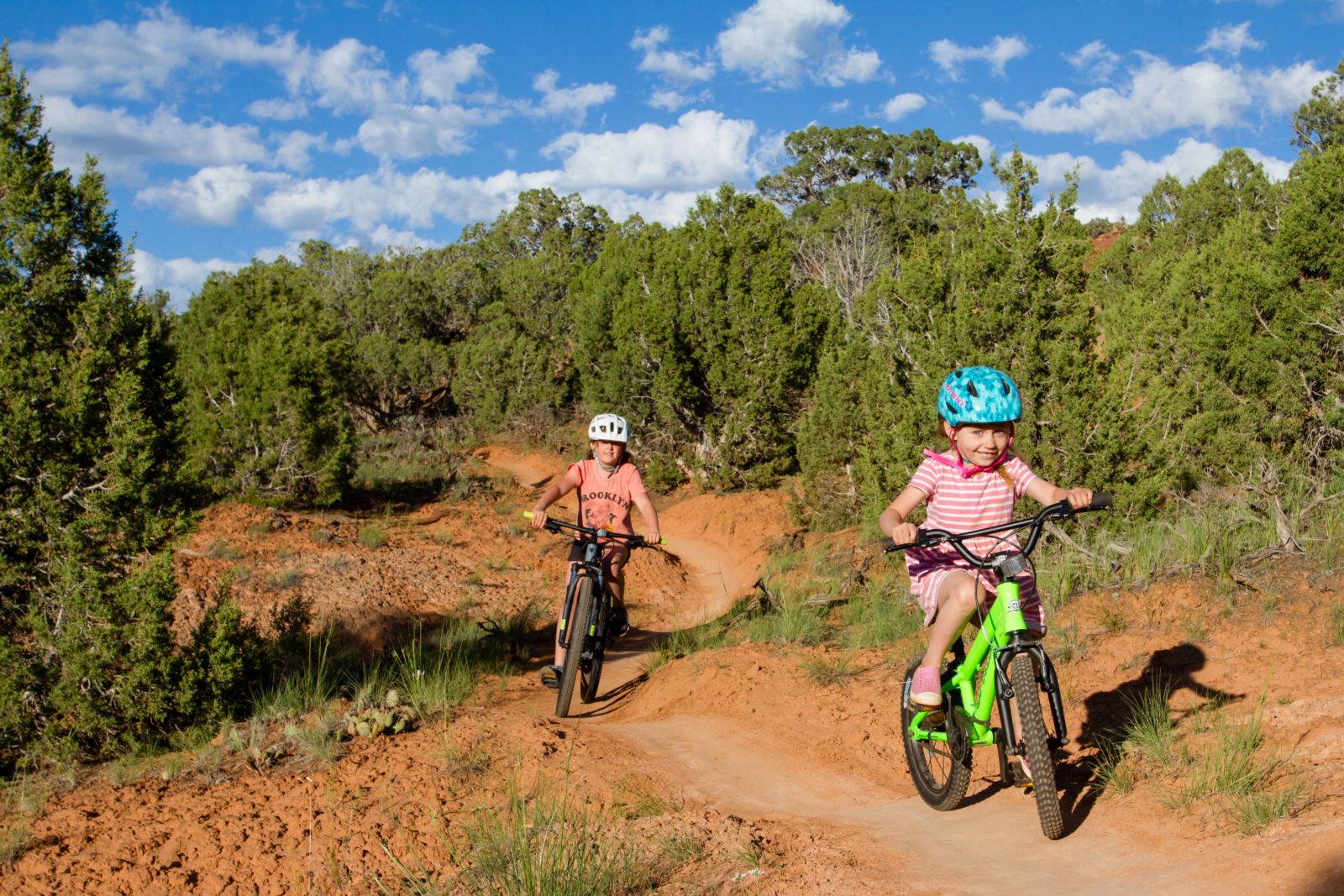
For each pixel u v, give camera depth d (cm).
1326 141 2578
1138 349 1176
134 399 752
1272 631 602
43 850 502
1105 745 497
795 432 2255
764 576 1572
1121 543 824
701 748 623
